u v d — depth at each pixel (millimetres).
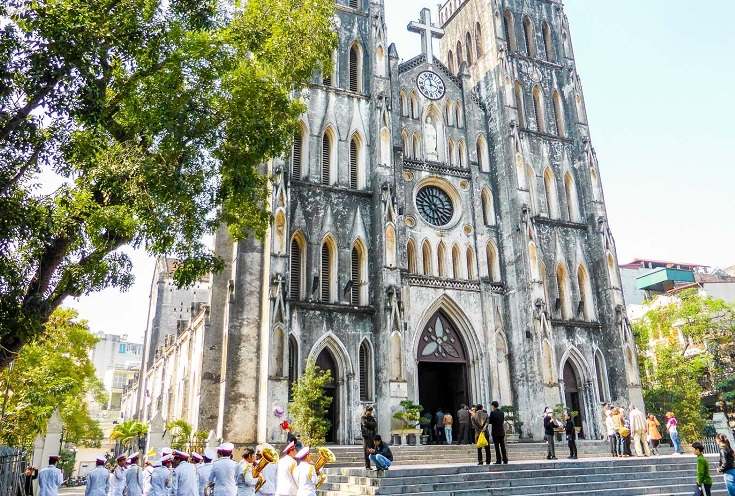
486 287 46500
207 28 20906
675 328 61906
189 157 21641
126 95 19719
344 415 38812
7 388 36000
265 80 24906
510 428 42125
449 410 46750
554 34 58625
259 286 38719
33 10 15445
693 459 29594
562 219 51000
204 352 41625
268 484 17562
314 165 43531
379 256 42000
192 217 22016
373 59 47000
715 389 59219
